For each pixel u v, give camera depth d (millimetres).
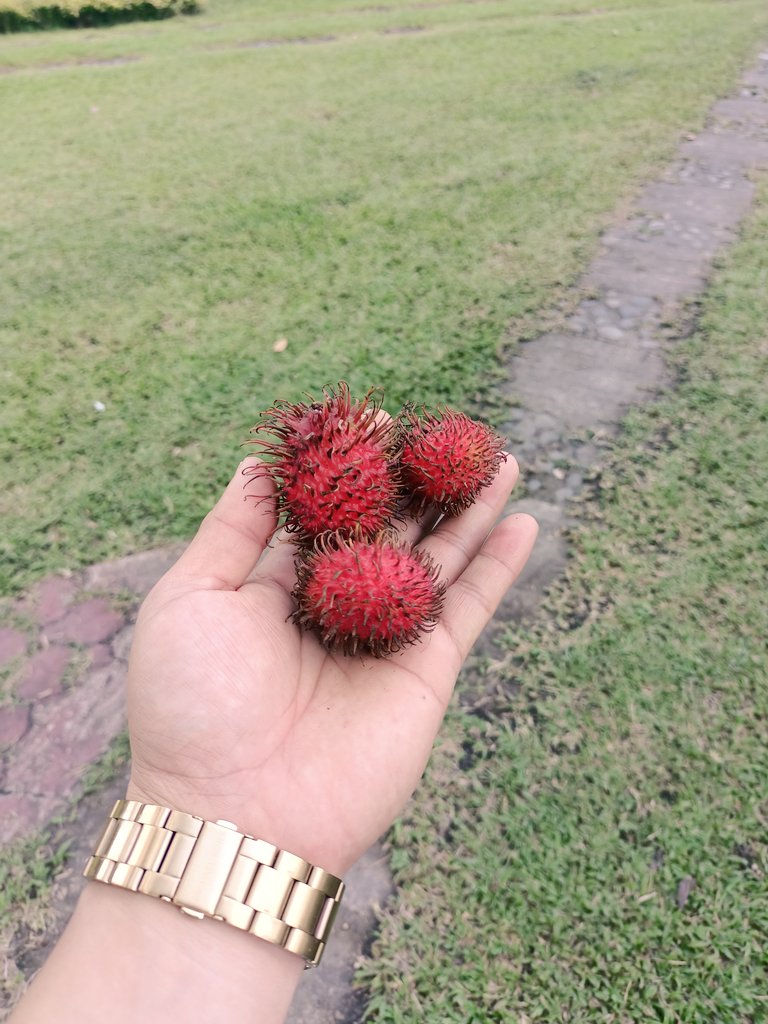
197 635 176
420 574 196
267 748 176
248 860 157
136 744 177
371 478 207
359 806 179
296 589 197
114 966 149
